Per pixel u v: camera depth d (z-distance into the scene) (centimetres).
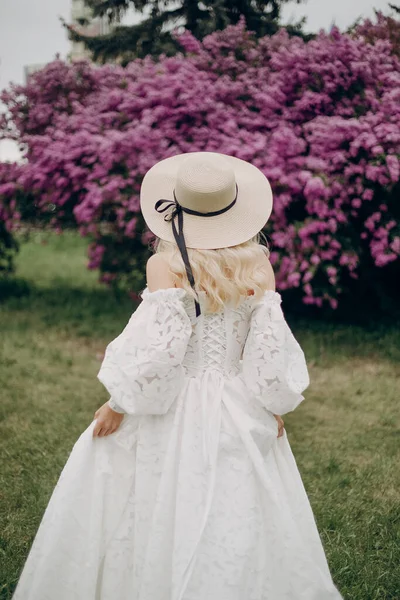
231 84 610
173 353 201
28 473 354
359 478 353
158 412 209
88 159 629
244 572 200
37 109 698
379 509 321
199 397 216
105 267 760
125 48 816
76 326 670
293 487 228
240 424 212
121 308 742
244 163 244
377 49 598
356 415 448
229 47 655
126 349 206
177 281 214
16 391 483
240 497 206
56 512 212
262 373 214
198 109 591
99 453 218
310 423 434
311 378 521
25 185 676
